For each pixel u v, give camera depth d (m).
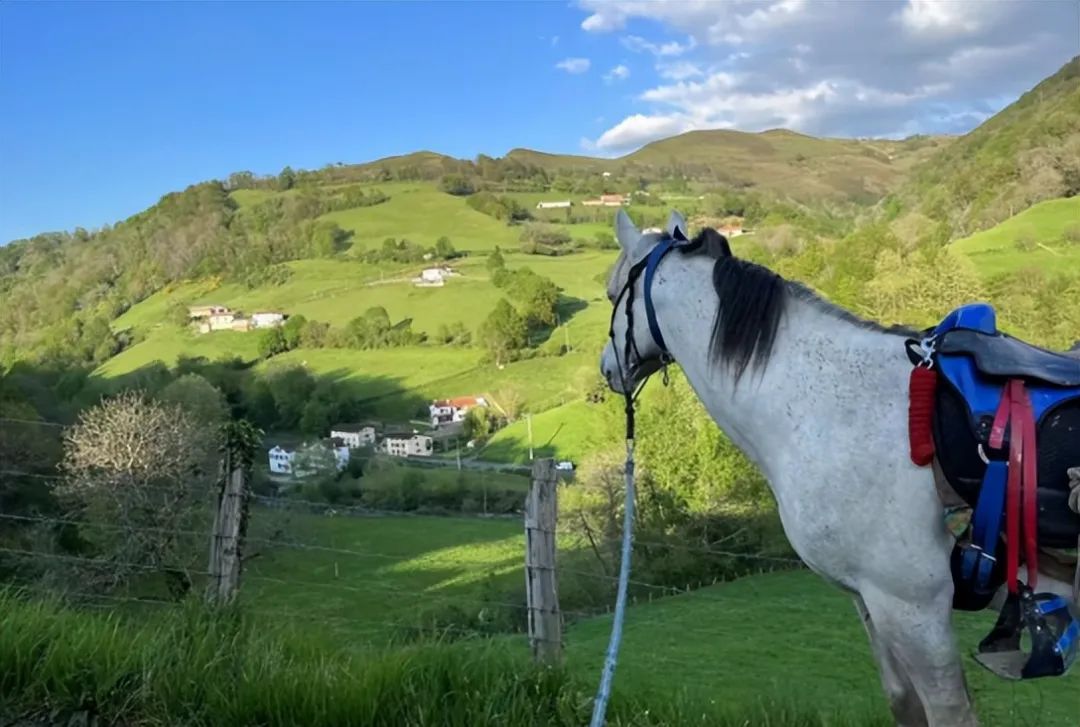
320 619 4.58
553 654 4.10
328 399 73.06
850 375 2.57
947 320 2.56
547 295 94.12
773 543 24.59
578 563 24.34
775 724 3.44
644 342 3.14
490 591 21.98
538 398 70.44
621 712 3.39
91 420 20.17
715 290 2.88
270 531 24.84
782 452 2.64
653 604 20.39
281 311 108.12
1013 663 2.40
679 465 25.19
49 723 3.17
